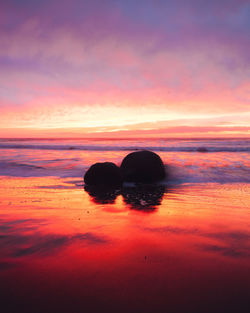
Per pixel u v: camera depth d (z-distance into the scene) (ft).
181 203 16.39
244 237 8.73
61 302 4.70
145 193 20.98
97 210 13.91
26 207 14.65
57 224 10.49
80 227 9.99
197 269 6.11
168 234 9.07
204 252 7.25
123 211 13.66
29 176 30.81
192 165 35.81
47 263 6.45
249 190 21.95
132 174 27.58
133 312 4.42
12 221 11.03
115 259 6.72
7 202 16.33
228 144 80.94
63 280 5.54
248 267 6.22
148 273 5.89
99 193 20.86
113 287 5.25
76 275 5.78
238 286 5.30
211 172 31.58
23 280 5.55
